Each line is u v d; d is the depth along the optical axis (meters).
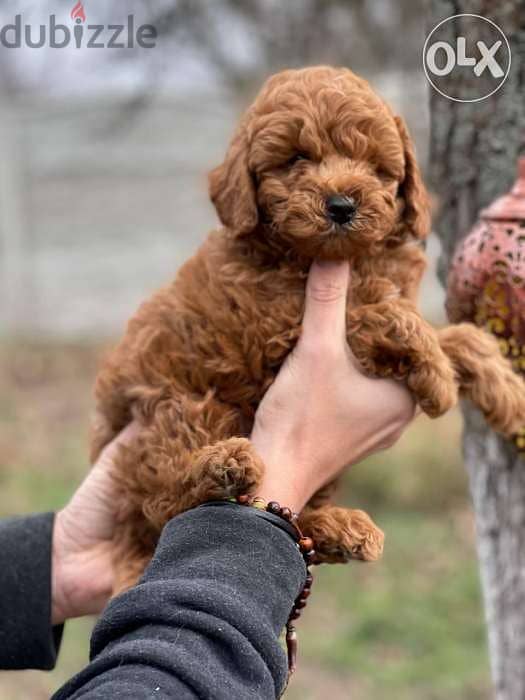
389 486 2.93
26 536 1.09
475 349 1.05
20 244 5.04
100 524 1.09
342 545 1.01
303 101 1.00
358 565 2.59
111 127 4.30
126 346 1.06
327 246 0.98
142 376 1.03
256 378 1.02
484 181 1.16
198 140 5.14
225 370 1.01
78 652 2.16
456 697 1.95
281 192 1.00
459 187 1.18
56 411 3.91
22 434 3.58
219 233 1.07
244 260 1.04
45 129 5.04
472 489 1.21
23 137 5.02
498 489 1.18
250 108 1.03
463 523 2.78
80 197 5.11
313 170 0.99
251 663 0.83
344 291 1.01
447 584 2.44
